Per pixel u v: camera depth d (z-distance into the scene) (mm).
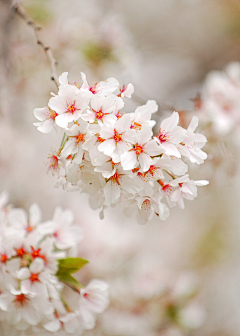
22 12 1266
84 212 1752
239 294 2367
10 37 1461
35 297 1115
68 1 1795
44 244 1134
